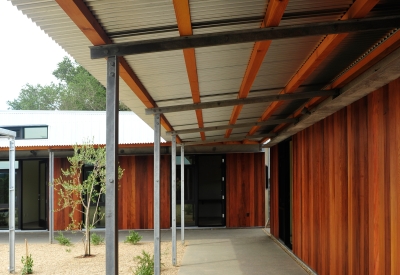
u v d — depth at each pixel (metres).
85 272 7.71
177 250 9.60
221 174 13.83
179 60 3.74
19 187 13.99
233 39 2.84
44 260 8.90
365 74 3.76
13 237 7.86
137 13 2.71
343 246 5.44
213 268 7.68
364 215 4.67
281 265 7.86
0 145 13.75
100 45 2.97
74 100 39.03
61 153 13.11
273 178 11.16
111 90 2.96
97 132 14.93
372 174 4.42
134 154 13.34
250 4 2.67
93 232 13.13
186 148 13.34
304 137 7.59
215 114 6.75
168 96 5.22
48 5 2.51
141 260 7.47
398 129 3.76
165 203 13.59
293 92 5.04
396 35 2.95
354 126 4.98
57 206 13.60
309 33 2.76
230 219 13.64
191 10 2.73
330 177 5.99
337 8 2.78
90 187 10.45
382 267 4.16
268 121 6.96
